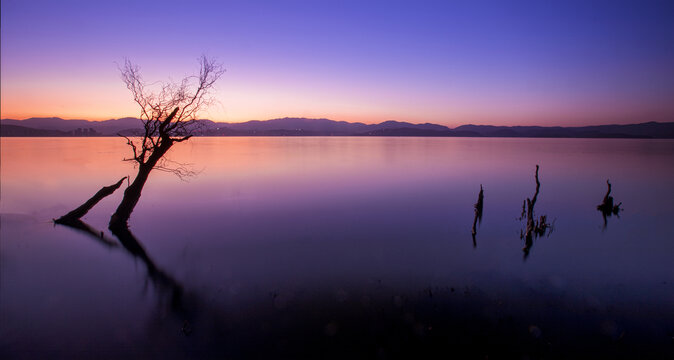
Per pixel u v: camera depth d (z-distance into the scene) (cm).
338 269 1312
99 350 809
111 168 4803
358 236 1783
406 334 859
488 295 1082
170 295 1089
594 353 788
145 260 1398
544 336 852
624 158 8144
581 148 14012
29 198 2689
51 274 1252
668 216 2352
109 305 1027
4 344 832
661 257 1497
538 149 12988
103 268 1320
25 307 1007
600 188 3575
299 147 13862
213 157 7856
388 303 1025
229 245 1614
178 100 1848
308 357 775
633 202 2873
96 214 2169
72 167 4897
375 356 776
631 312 977
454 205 2644
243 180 3984
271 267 1332
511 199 2945
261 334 865
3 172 4259
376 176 4459
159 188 3353
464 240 1738
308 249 1561
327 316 951
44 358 781
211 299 1060
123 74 1731
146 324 919
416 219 2178
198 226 1952
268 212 2344
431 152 10650
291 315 956
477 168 5631
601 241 1755
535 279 1225
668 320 932
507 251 1565
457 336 851
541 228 1908
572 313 968
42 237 1691
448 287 1145
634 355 780
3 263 1355
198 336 862
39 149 9588
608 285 1177
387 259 1434
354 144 17950
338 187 3503
